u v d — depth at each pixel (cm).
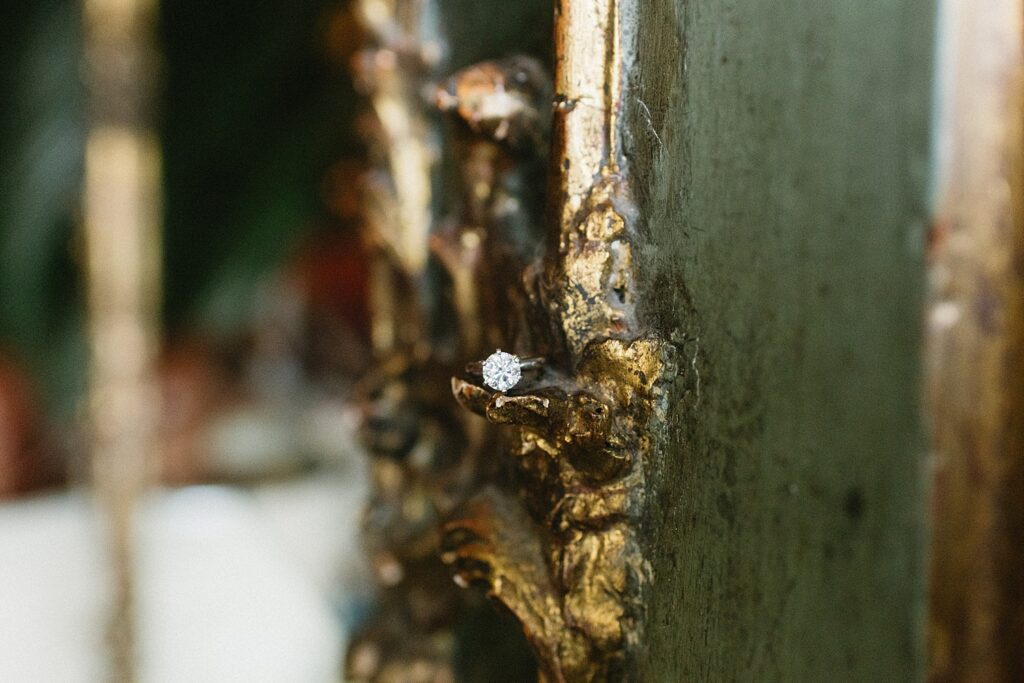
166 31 162
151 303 116
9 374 169
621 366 35
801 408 42
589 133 35
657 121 36
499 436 40
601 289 35
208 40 165
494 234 39
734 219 38
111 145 105
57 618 96
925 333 47
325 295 166
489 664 47
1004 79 46
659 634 36
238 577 106
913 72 46
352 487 129
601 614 36
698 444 37
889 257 46
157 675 86
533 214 39
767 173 40
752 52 39
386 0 49
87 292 108
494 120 39
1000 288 46
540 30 40
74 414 168
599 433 35
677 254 36
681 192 36
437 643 50
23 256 168
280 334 172
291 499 132
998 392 46
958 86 46
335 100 168
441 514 43
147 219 108
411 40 47
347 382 160
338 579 103
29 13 158
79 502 129
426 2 47
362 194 49
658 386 36
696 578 37
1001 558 46
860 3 44
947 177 46
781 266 41
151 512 125
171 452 161
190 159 172
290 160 174
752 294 39
